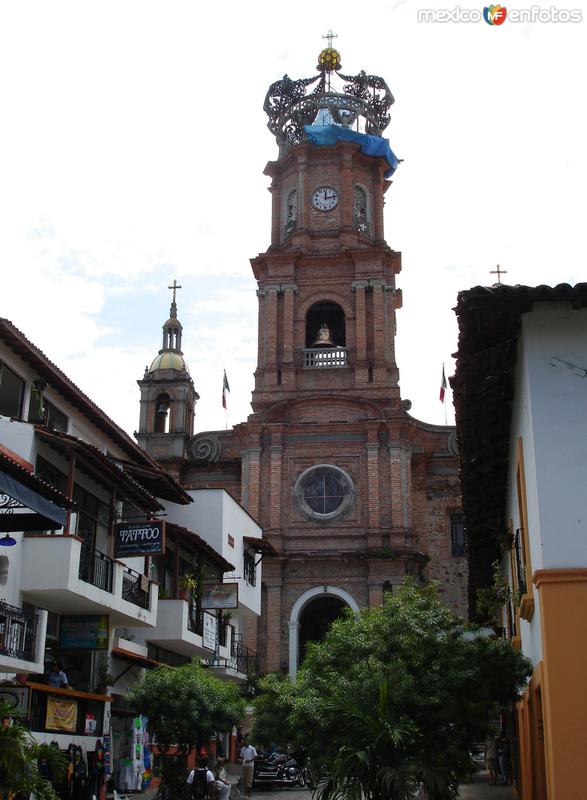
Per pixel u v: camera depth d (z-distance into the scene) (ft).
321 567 157.58
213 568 116.78
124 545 86.84
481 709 52.75
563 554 40.98
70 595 75.56
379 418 163.12
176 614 99.40
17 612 67.26
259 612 140.56
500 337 46.19
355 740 45.78
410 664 54.24
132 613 87.15
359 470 162.71
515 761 74.28
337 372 169.58
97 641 82.38
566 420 42.60
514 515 61.93
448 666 54.08
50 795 36.47
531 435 43.27
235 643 132.57
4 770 35.29
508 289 41.98
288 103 193.88
